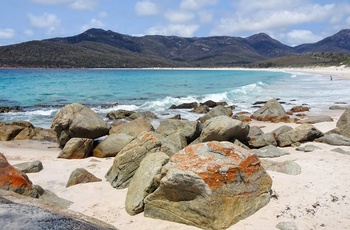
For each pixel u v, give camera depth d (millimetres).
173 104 29531
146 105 28750
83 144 12438
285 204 7199
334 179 8602
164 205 6871
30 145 15023
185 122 13664
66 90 42500
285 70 136375
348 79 62000
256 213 6816
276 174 8906
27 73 92000
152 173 7527
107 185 9016
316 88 44719
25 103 30125
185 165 6824
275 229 6238
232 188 6660
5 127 16172
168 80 67438
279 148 12531
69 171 10398
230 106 27609
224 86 51281
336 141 12953
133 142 9602
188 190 6527
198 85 53719
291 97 34688
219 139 12203
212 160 6875
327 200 7387
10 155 12531
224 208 6422
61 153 12320
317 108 26250
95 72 111312
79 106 14750
